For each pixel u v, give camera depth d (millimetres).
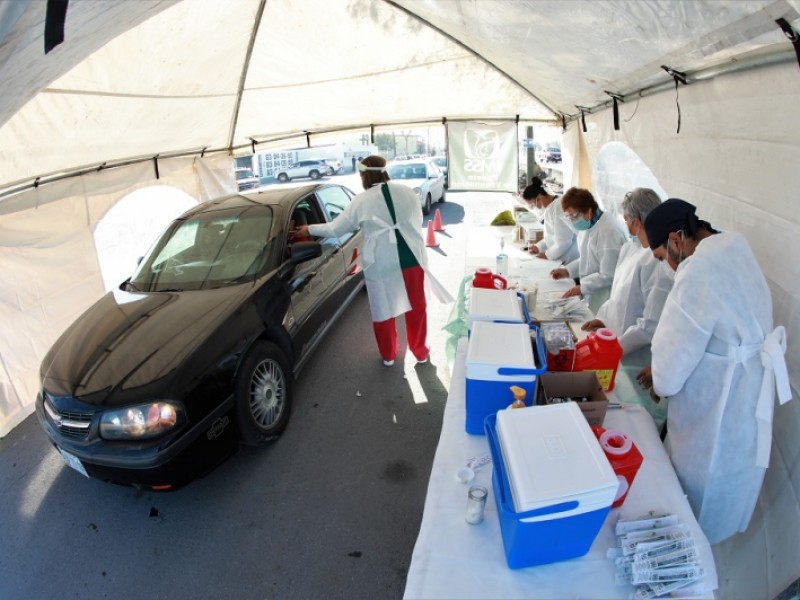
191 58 3207
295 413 3232
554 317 2477
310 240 3604
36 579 2186
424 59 3863
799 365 1374
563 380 1667
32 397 3600
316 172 20391
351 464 2742
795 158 1332
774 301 1478
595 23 1669
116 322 2691
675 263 1560
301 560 2162
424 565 1183
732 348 1343
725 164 1736
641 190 2016
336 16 3150
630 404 1792
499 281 2508
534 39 2328
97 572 2189
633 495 1359
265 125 5438
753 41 1279
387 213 3289
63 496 2686
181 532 2355
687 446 1505
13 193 3486
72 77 2701
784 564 1352
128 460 2145
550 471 1079
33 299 3637
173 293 2953
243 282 2992
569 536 1114
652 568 1107
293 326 3186
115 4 1346
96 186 4219
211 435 2357
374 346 4125
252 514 2428
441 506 1356
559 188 8711
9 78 1312
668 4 1263
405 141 25984
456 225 9141
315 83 4363
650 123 2510
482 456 1523
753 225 1567
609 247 2830
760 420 1354
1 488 2799
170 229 3590
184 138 4879
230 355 2516
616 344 1774
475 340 1636
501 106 5168
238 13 2953
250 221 3457
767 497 1562
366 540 2246
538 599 1089
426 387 3484
